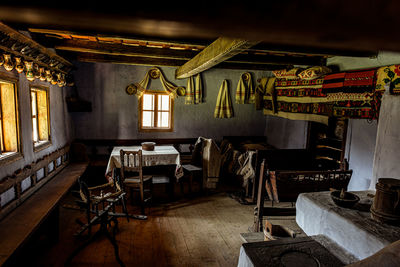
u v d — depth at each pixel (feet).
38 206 12.17
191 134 25.88
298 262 7.80
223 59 12.87
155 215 16.20
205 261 11.75
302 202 10.79
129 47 16.29
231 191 20.68
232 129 26.86
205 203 18.35
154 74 23.99
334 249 8.61
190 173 19.47
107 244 12.73
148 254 12.09
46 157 15.85
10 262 8.64
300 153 19.33
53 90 17.88
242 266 8.30
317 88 18.11
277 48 12.19
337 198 9.64
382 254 5.11
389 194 8.32
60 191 14.21
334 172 15.21
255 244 8.56
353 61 16.70
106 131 23.70
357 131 16.62
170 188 18.71
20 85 12.88
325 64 19.24
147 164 18.02
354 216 8.98
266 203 18.44
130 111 23.98
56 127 18.31
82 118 23.06
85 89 22.71
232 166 21.97
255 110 27.12
